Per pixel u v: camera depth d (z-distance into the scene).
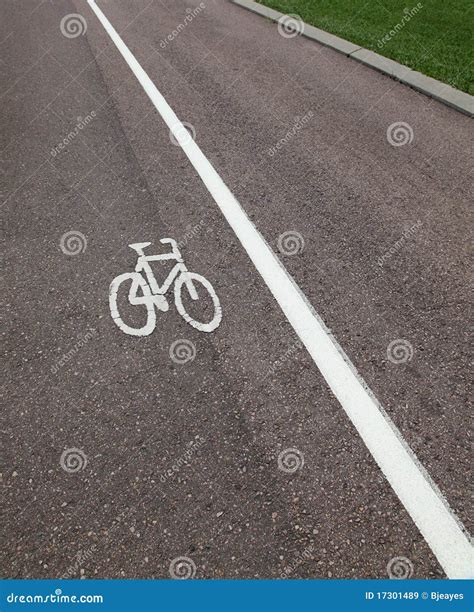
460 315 3.26
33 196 4.61
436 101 6.34
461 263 3.71
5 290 3.55
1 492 2.40
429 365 2.93
